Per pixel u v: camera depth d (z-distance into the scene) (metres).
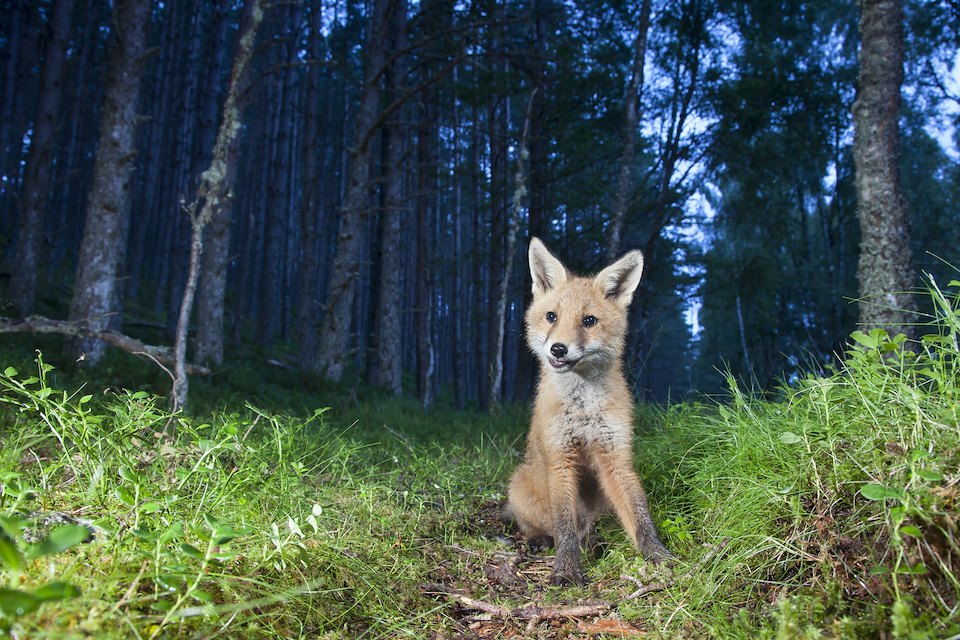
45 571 2.30
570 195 20.95
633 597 3.46
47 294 22.77
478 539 4.85
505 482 6.63
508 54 16.98
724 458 4.23
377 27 17.81
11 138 27.91
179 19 34.81
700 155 20.98
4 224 32.03
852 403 3.33
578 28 19.83
